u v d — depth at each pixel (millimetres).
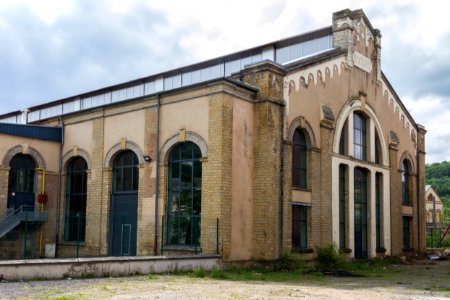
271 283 15812
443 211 77250
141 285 13914
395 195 28875
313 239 22281
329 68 24406
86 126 25328
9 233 24250
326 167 23406
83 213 25234
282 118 21172
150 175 21797
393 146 28984
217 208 19094
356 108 26094
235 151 19859
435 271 22578
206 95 20062
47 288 12766
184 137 20641
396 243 28422
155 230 21203
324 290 14117
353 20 26578
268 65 20656
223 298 11750
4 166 24359
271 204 20141
